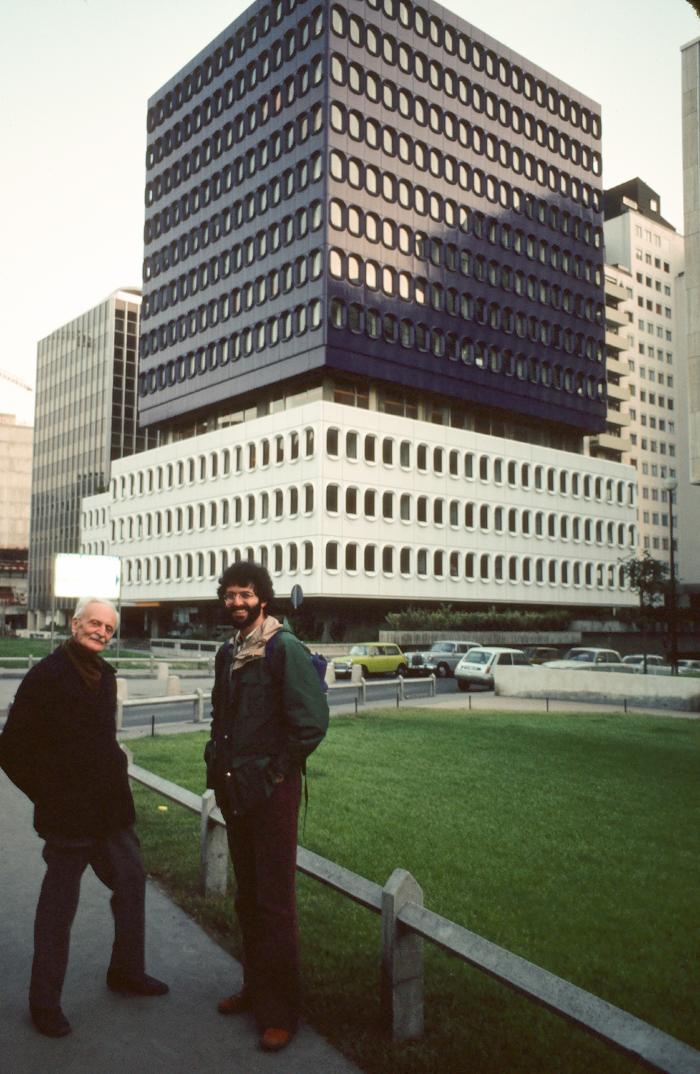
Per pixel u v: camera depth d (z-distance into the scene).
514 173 71.88
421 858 7.16
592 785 11.16
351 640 57.84
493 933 5.39
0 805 8.98
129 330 106.81
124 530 75.56
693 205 32.22
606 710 24.75
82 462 108.75
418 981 3.80
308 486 55.91
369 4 61.94
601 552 75.12
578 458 74.12
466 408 67.81
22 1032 3.76
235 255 65.94
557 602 70.44
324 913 5.61
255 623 4.05
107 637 4.07
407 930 3.77
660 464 110.69
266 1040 3.64
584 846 7.81
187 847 7.22
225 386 65.50
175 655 52.56
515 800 9.98
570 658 34.22
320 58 59.66
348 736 15.95
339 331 57.47
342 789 10.31
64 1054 3.57
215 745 4.02
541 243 73.56
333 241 57.88
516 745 15.02
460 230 66.81
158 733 16.72
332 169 58.38
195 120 72.19
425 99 65.25
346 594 55.59
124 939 4.16
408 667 38.75
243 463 61.53
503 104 71.62
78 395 111.19
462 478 64.25
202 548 65.25
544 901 6.14
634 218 112.06
